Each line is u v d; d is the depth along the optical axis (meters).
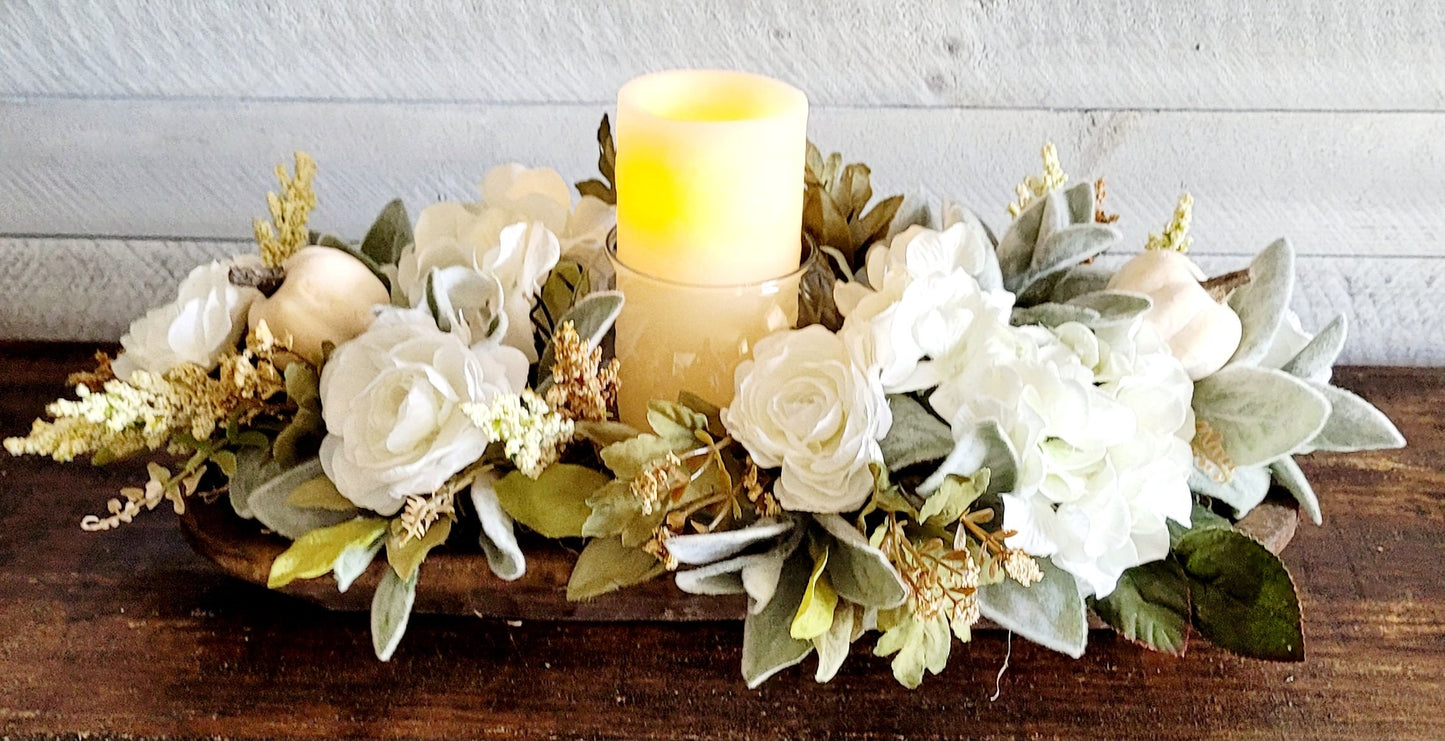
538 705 0.69
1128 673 0.71
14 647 0.71
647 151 0.69
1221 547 0.69
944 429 0.67
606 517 0.67
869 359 0.67
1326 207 0.93
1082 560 0.66
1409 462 0.85
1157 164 0.92
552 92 0.91
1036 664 0.72
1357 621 0.74
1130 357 0.69
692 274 0.71
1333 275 0.95
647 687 0.70
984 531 0.66
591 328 0.70
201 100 0.92
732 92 0.74
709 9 0.89
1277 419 0.69
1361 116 0.91
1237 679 0.71
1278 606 0.67
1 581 0.75
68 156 0.93
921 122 0.92
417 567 0.69
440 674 0.71
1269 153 0.92
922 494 0.66
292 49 0.90
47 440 0.70
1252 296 0.72
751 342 0.72
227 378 0.70
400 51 0.90
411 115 0.92
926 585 0.64
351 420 0.68
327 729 0.68
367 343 0.69
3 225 0.95
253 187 0.94
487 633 0.73
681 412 0.68
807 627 0.65
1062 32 0.89
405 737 0.68
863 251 0.79
